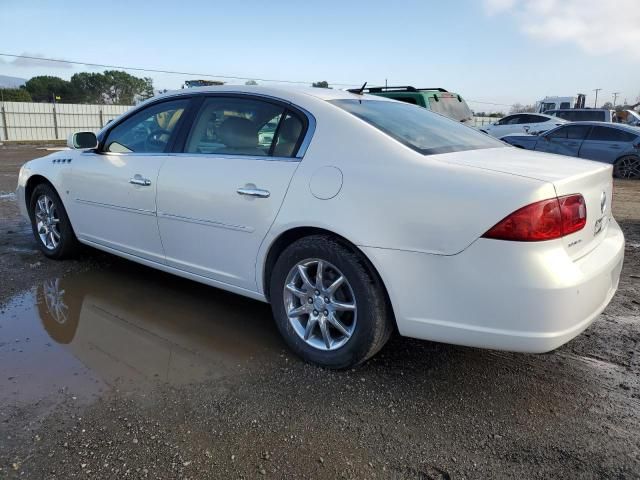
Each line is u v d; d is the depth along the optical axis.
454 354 3.19
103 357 3.10
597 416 2.58
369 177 2.71
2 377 2.86
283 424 2.48
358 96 3.49
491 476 2.17
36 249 5.36
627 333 3.51
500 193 2.38
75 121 34.06
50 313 3.74
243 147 3.29
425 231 2.52
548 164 2.78
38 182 4.98
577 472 2.20
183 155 3.58
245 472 2.16
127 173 3.89
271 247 3.10
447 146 3.00
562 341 2.41
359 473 2.17
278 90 3.29
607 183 2.92
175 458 2.24
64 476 2.12
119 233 4.09
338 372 2.96
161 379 2.86
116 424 2.46
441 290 2.52
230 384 2.83
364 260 2.74
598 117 18.36
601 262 2.63
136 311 3.79
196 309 3.84
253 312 3.80
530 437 2.42
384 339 2.83
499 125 19.17
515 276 2.34
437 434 2.43
